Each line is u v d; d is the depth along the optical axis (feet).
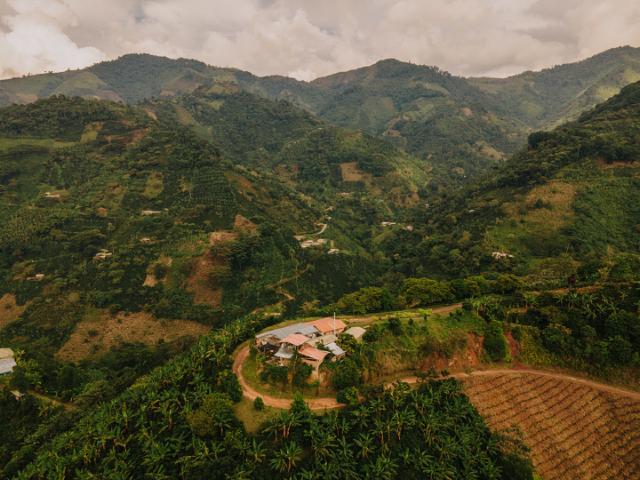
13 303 461.78
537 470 221.87
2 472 239.91
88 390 316.60
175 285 500.33
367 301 358.23
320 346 264.52
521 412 249.14
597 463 227.81
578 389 258.78
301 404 217.77
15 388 317.01
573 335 281.74
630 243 490.49
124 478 187.52
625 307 284.00
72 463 204.85
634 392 252.42
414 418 220.64
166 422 219.00
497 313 304.50
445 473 200.54
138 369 355.97
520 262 507.30
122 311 456.04
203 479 182.70
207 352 271.08
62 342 413.59
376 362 263.70
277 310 473.26
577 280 342.44
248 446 197.77
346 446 201.26
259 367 258.37
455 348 279.90
